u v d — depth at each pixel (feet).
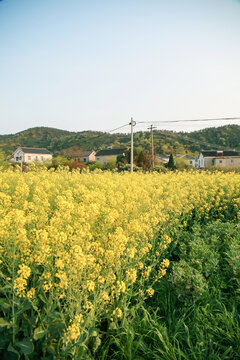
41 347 8.71
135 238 13.20
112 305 10.80
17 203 17.39
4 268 11.03
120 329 10.35
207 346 10.34
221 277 13.92
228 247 16.63
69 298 8.72
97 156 220.84
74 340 8.41
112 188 27.37
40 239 10.04
